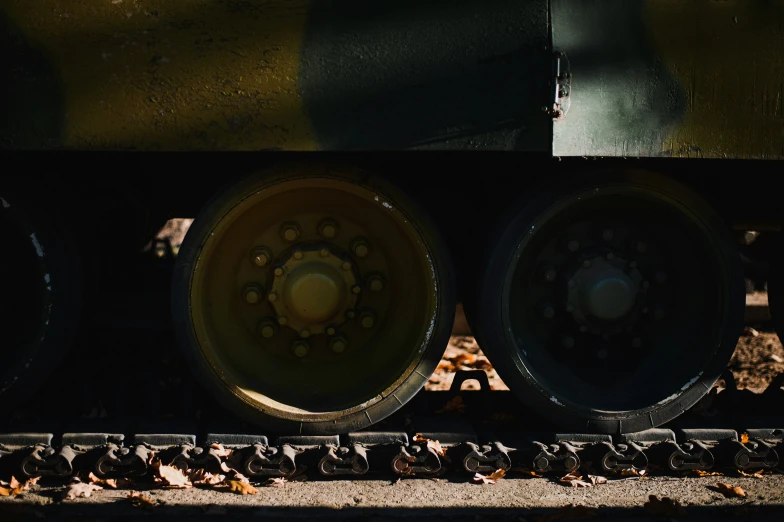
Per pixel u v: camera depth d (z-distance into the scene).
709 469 4.05
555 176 3.89
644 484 3.93
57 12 3.39
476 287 3.98
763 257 5.06
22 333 3.99
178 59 3.44
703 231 3.99
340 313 4.01
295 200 3.95
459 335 7.09
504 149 3.54
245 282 4.04
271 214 3.97
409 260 4.07
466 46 3.50
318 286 3.91
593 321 4.09
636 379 4.18
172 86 3.46
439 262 3.91
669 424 4.22
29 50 3.40
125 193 4.40
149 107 3.46
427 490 3.81
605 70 3.54
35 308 3.98
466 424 4.11
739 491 3.79
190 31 3.44
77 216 4.09
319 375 4.10
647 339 4.23
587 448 4.02
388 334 4.13
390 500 3.68
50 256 3.82
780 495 3.79
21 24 3.38
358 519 3.49
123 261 4.98
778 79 3.61
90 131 3.46
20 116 3.43
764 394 4.56
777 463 4.03
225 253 3.99
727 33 3.57
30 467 3.77
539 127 3.54
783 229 4.51
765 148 3.65
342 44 3.47
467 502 3.68
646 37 3.55
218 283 4.01
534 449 3.96
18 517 3.45
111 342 4.46
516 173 4.10
